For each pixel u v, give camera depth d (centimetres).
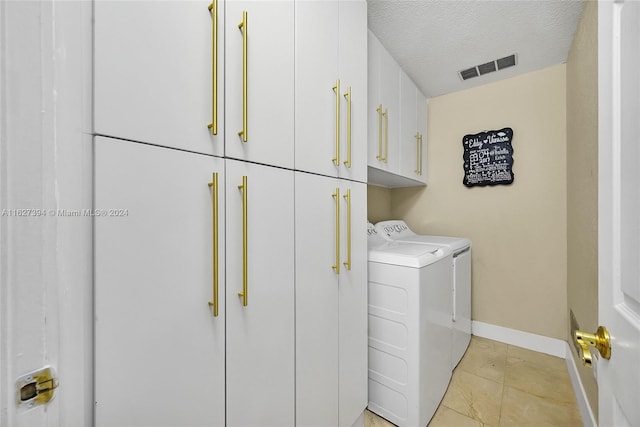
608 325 57
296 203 98
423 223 262
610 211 56
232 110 76
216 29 70
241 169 79
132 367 58
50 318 37
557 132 201
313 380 106
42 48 37
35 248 36
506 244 222
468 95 237
